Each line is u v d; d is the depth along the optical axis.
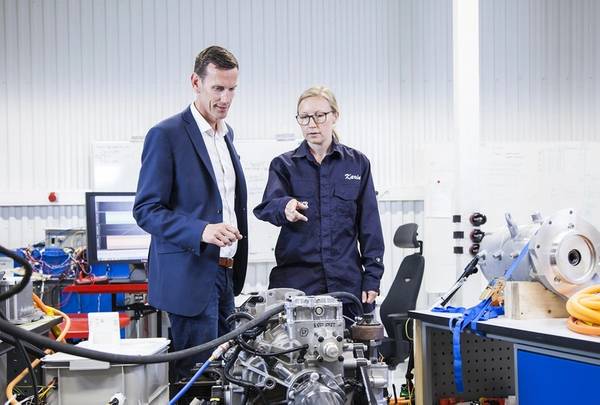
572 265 1.97
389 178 5.18
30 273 1.25
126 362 1.49
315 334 1.64
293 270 2.75
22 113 4.87
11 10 4.86
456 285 2.33
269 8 5.07
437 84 5.20
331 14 5.13
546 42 5.31
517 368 1.83
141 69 4.96
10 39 4.86
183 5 4.99
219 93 2.37
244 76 5.05
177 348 2.40
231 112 5.04
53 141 4.89
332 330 1.66
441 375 2.31
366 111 5.16
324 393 1.45
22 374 1.98
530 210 5.19
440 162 5.05
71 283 4.11
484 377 2.36
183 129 2.42
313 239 2.73
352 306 2.72
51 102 4.89
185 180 2.40
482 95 5.25
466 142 3.84
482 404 2.26
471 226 3.79
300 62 5.10
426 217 5.06
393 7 5.18
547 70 5.31
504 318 2.00
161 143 2.36
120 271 4.21
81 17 4.91
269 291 2.03
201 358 2.35
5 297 1.25
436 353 2.30
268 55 5.07
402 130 5.19
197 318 2.37
